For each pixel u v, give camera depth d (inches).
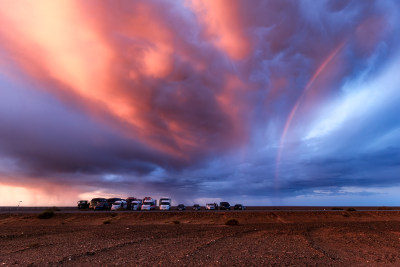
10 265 457.4
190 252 587.5
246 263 489.7
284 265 482.9
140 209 2544.3
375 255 610.9
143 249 626.2
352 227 1274.6
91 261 494.6
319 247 700.0
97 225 1402.6
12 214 1822.1
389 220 1982.0
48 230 1081.4
